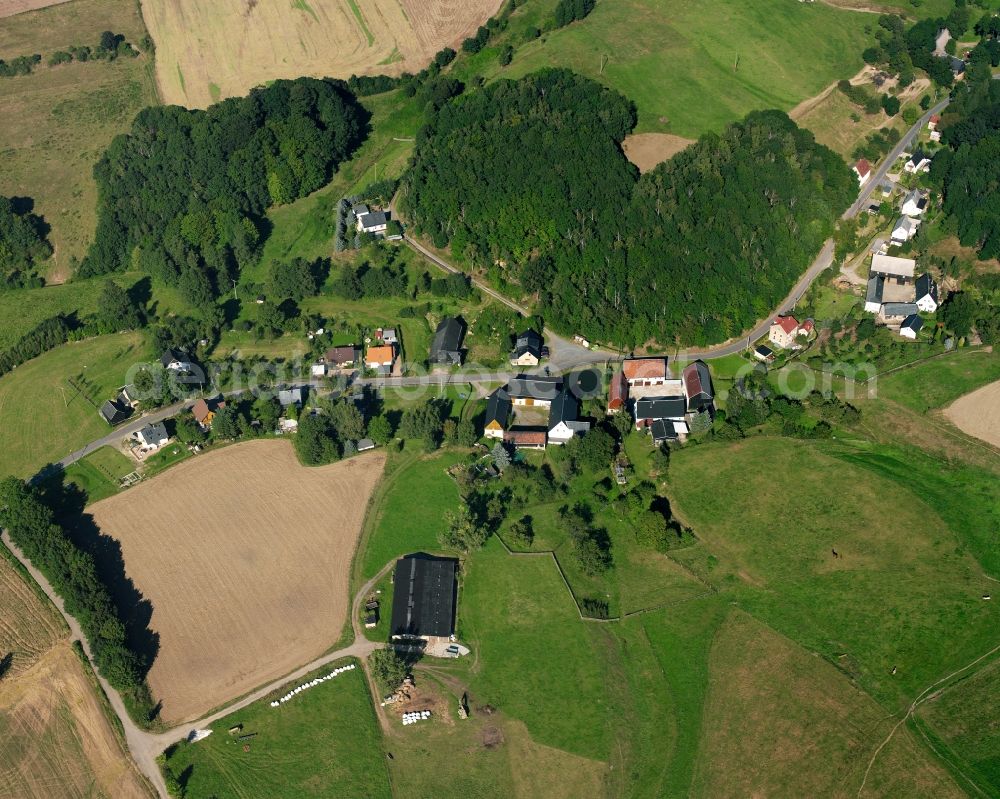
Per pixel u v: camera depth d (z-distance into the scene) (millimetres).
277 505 153250
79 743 122438
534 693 125188
